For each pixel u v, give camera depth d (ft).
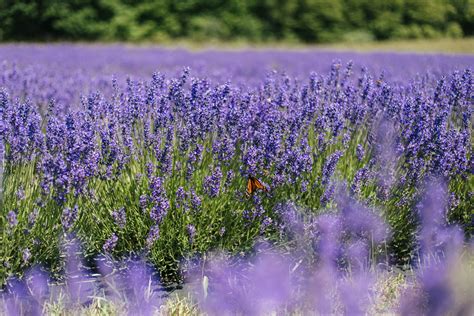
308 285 13.85
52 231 16.06
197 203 16.61
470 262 15.99
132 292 15.66
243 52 66.80
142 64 49.83
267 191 17.21
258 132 18.38
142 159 18.20
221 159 17.81
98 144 18.49
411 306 12.10
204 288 14.57
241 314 13.34
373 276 15.24
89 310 14.30
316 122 18.95
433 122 19.22
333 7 98.17
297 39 98.89
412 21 100.83
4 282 15.55
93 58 53.52
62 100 27.55
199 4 97.09
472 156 18.56
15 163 16.74
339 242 16.49
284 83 23.21
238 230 17.31
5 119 17.44
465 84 20.56
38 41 95.40
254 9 98.53
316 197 17.92
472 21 101.09
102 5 95.40
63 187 15.79
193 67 44.83
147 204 17.01
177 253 17.17
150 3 96.17
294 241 16.99
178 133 18.34
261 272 13.02
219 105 18.75
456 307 11.77
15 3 94.94
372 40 99.81
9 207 15.92
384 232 17.02
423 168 18.38
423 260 17.54
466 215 18.29
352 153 19.56
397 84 26.66
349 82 22.12
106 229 17.02
